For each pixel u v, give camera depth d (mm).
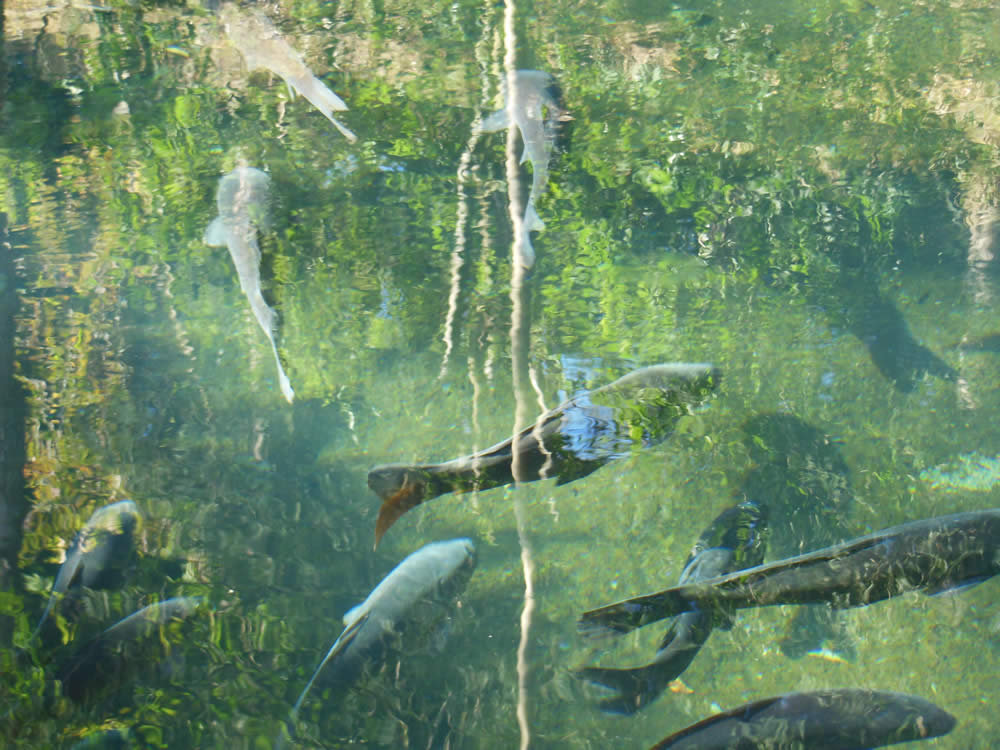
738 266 4742
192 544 3082
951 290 4594
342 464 3566
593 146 5863
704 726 2242
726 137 6012
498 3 8375
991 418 3748
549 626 2863
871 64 7086
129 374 3957
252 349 4199
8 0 8148
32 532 3012
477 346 4117
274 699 2508
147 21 7879
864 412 3779
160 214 5105
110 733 2359
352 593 2943
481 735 2467
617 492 3422
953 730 2539
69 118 6129
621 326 4238
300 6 8211
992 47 7324
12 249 4719
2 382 3773
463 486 2947
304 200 5203
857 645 2846
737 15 8086
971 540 2791
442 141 5910
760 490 3377
